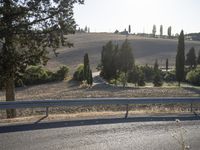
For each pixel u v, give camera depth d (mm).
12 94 22672
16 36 21594
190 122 15461
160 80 61844
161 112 18188
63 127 13594
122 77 63062
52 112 22391
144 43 152000
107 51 69812
